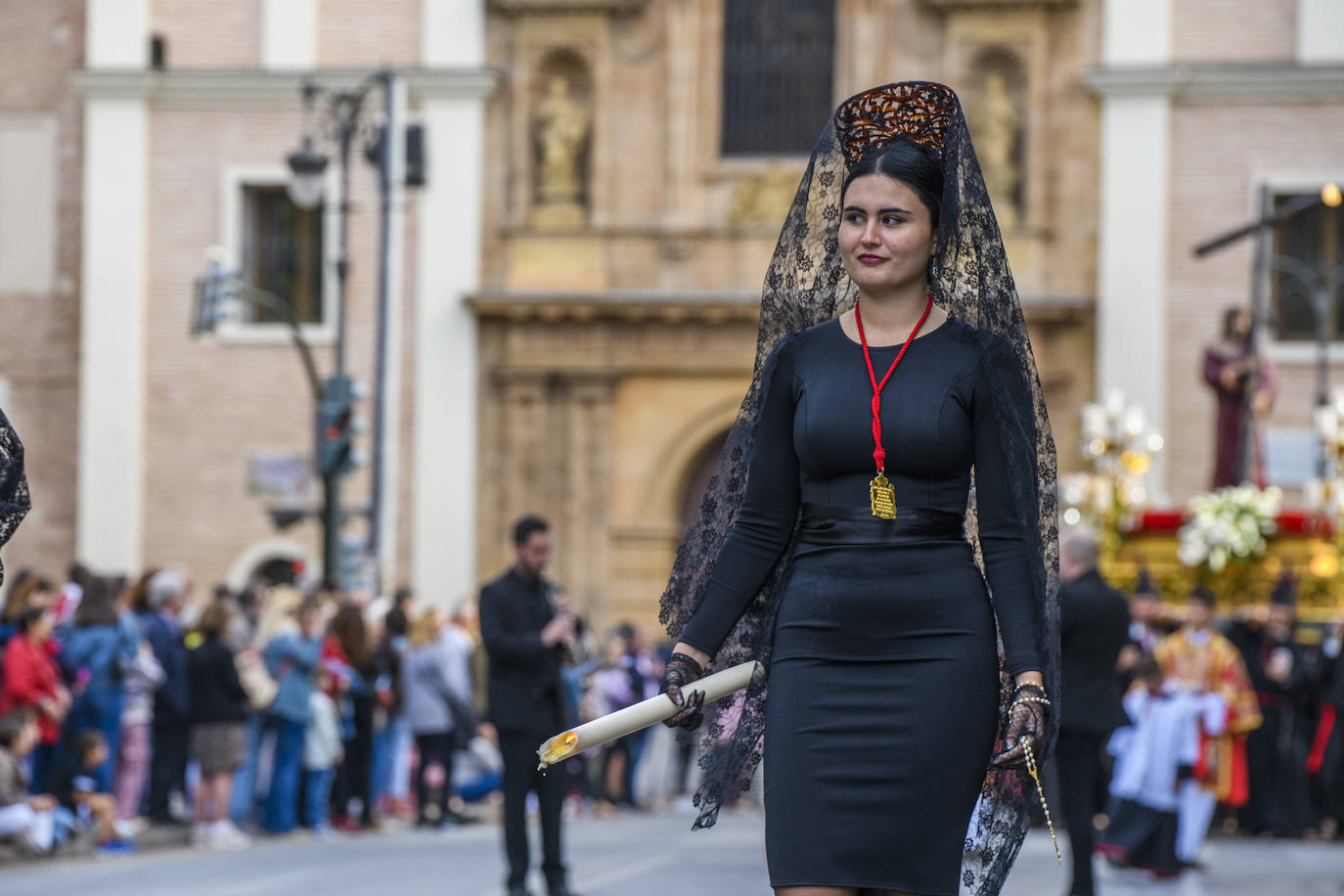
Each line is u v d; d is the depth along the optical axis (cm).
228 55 7750
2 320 7925
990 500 1034
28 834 3509
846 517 1038
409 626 4812
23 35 7938
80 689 3794
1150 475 7238
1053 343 7350
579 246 7581
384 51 7662
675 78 7556
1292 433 7194
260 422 7712
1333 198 5497
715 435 7600
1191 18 7312
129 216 7725
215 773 3897
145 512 7744
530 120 7644
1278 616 4616
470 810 4900
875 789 999
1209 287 7281
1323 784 4516
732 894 2956
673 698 1038
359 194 7662
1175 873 3466
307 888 3045
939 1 7350
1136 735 3538
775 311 1124
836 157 1120
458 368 7588
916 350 1048
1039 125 7350
